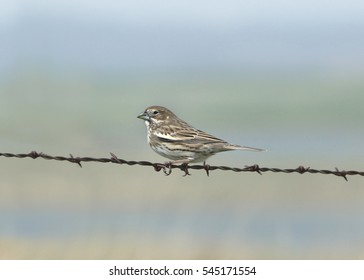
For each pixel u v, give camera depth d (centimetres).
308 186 2888
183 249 1568
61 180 2953
